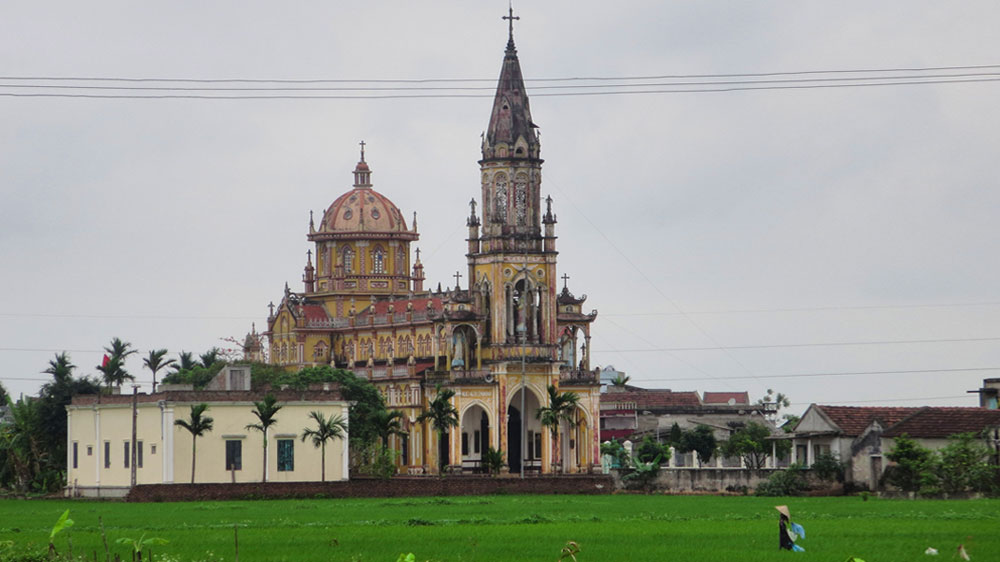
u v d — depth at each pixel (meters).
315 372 191.12
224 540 85.44
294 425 149.50
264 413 144.00
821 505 119.06
